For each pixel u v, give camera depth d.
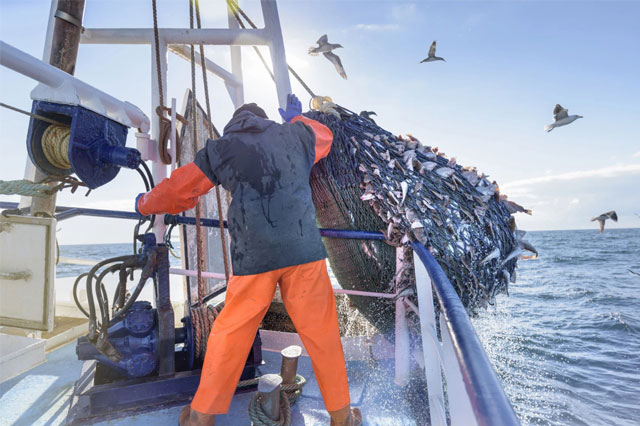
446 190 2.43
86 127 2.12
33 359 2.94
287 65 3.13
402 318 2.51
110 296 4.37
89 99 2.17
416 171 2.50
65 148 2.11
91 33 3.01
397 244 2.38
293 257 1.75
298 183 1.85
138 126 2.74
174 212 1.97
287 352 2.38
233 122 1.89
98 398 2.18
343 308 3.61
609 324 16.75
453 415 0.93
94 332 2.03
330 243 2.86
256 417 1.96
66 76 2.00
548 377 9.34
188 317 2.50
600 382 9.42
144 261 2.27
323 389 1.80
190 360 2.42
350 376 2.68
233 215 1.79
